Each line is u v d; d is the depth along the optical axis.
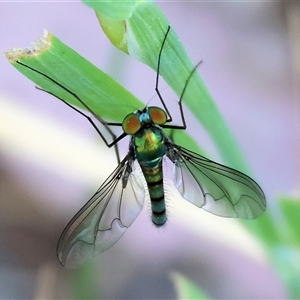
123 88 0.07
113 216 0.07
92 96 0.07
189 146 0.08
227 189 0.07
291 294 0.08
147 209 0.08
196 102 0.08
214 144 0.08
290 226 0.08
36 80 0.07
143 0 0.07
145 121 0.07
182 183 0.07
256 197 0.07
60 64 0.07
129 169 0.07
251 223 0.08
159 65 0.08
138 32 0.07
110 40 0.07
